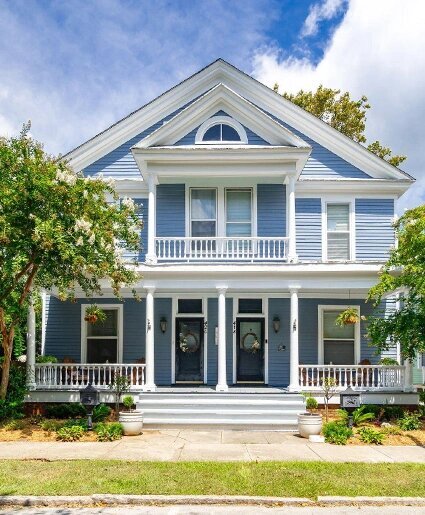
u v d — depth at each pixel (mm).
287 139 16375
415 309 13797
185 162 15953
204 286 15055
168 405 14062
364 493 7629
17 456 9852
